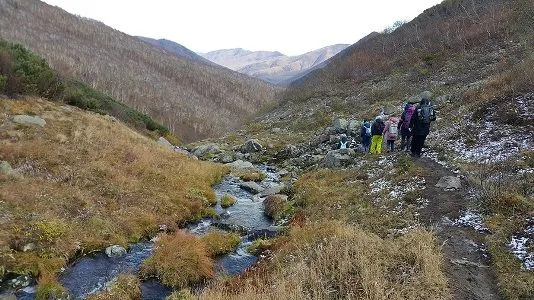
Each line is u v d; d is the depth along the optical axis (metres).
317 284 9.01
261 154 32.38
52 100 27.20
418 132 17.84
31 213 14.22
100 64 107.88
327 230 12.14
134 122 36.75
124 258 13.55
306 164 26.28
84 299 10.89
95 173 18.77
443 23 51.31
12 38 98.69
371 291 8.30
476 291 8.60
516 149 15.67
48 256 12.50
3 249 12.02
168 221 16.48
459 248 10.38
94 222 14.90
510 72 23.95
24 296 10.78
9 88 24.09
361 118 32.41
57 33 126.81
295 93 60.12
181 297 10.59
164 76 127.69
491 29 40.72
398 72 44.16
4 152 17.78
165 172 21.77
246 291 9.45
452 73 36.09
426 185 14.83
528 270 8.92
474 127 19.27
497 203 11.93
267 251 13.48
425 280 8.72
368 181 17.36
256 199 20.88
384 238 11.61
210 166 26.25
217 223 17.08
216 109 111.31
